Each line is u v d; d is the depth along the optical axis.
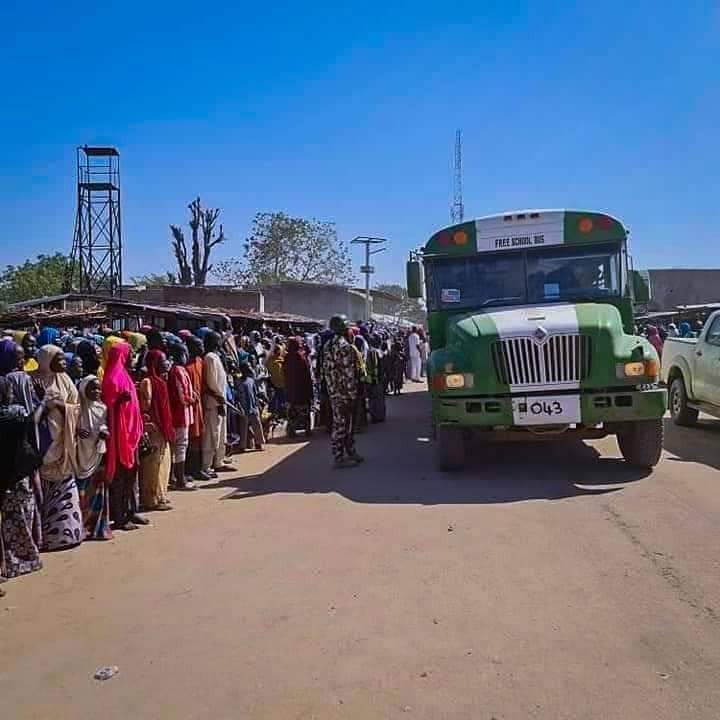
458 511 7.11
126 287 32.59
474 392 8.26
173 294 31.16
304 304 41.25
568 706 3.52
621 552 5.68
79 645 4.49
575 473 8.62
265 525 6.96
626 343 8.28
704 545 5.77
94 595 5.32
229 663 4.14
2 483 5.54
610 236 9.84
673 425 12.77
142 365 8.14
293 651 4.25
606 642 4.17
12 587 5.52
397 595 5.01
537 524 6.54
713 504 6.97
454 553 5.83
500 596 4.91
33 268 47.28
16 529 5.79
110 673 4.09
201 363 9.36
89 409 6.57
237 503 7.93
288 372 12.89
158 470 7.66
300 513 7.34
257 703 3.69
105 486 6.75
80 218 31.88
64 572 5.83
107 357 7.00
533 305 9.66
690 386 12.05
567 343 8.09
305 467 9.94
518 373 8.16
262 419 12.55
